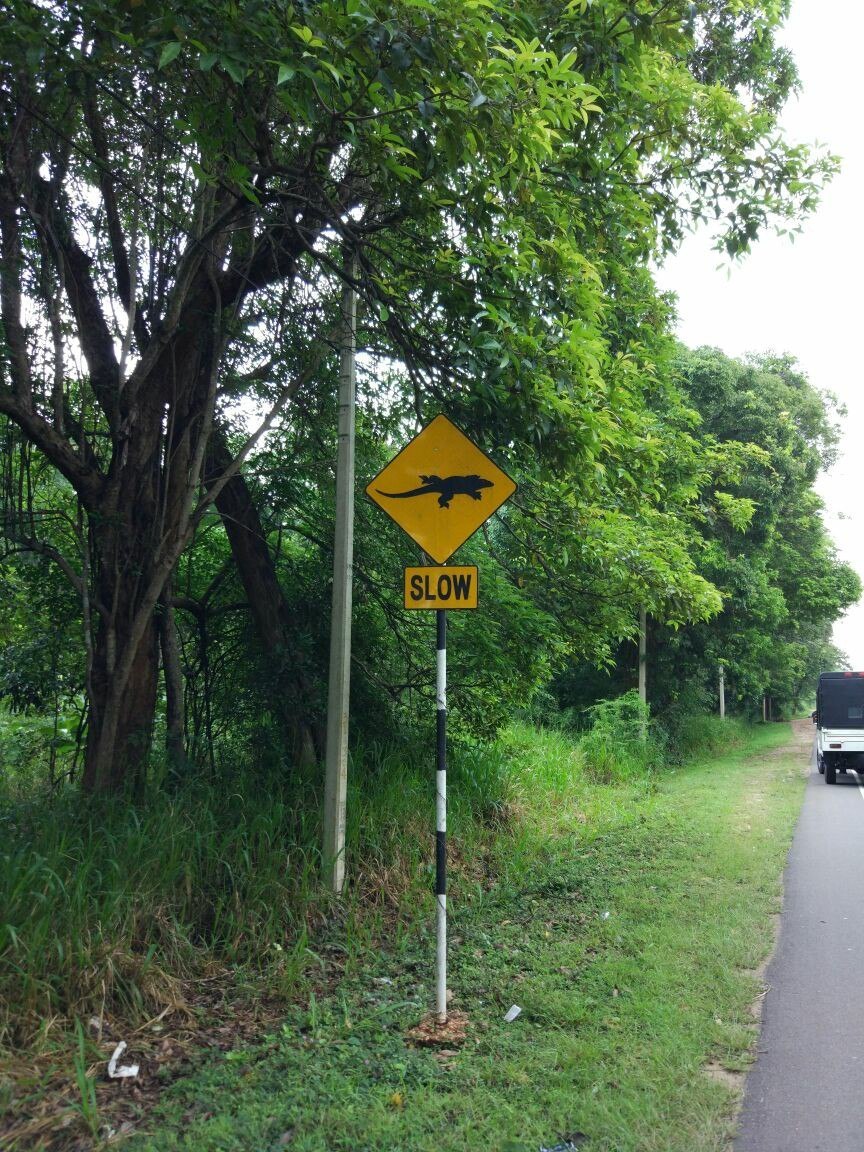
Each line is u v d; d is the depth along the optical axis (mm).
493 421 7207
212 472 8805
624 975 5957
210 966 5832
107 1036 4828
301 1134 3865
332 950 6430
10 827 6355
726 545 23938
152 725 7914
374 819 8352
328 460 9336
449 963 6250
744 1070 4648
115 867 5832
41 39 5367
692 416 16484
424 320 7699
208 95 6031
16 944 4852
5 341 7184
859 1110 4207
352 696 10289
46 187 7555
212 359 7883
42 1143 3738
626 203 8547
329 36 5289
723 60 10992
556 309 7367
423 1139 3818
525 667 11422
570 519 10000
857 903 8445
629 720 22391
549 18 7191
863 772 21109
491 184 6820
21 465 7887
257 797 8062
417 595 5586
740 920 7469
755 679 31125
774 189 9242
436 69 5602
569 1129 3939
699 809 14516
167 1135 3824
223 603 10109
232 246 8891
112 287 8398
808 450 27234
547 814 12523
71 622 9164
